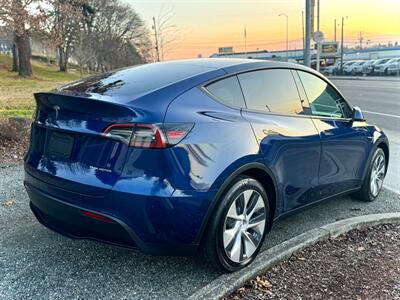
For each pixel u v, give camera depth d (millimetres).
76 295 2951
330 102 4516
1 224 4141
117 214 2820
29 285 3062
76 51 46219
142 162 2799
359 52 77750
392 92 23125
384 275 3289
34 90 22672
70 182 2988
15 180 5605
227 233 3135
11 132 7469
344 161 4469
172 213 2822
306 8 16172
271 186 3502
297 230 4168
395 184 5902
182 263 3412
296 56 71562
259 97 3615
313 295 2986
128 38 56875
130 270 3301
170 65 3689
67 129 3084
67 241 3775
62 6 15938
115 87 3221
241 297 2953
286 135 3592
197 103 3121
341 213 4684
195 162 2898
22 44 36469
